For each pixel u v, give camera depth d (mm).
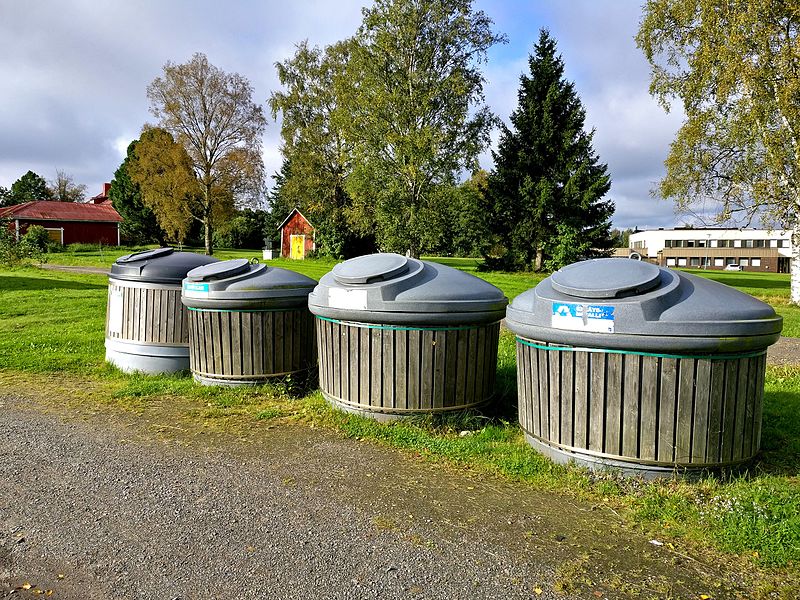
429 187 27281
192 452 4273
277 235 61344
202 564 2738
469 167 27531
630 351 3562
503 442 4484
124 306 6902
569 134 27812
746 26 15875
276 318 5992
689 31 17641
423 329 4766
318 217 41938
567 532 3055
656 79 18625
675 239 70938
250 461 4090
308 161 39906
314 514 3256
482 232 30438
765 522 3078
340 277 5055
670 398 3525
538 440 4129
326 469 3941
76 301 13633
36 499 3443
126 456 4180
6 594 2492
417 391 4836
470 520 3188
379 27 27203
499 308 5031
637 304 3492
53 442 4480
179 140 38500
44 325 10445
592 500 3443
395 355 4816
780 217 17000
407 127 26891
